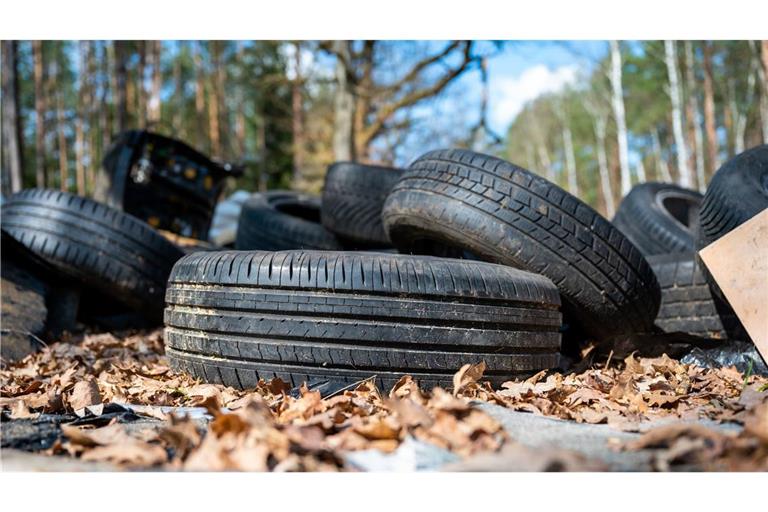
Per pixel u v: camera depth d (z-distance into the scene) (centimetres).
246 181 1127
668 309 182
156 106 879
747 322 130
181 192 301
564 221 143
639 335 155
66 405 113
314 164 898
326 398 110
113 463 80
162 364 167
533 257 143
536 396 114
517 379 125
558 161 1759
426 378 118
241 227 278
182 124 1125
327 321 117
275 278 119
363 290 117
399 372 117
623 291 146
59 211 201
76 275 202
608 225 146
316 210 318
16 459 80
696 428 81
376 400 109
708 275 158
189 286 129
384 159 790
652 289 152
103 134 861
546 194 144
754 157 159
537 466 74
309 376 118
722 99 1078
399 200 158
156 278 208
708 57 822
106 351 186
